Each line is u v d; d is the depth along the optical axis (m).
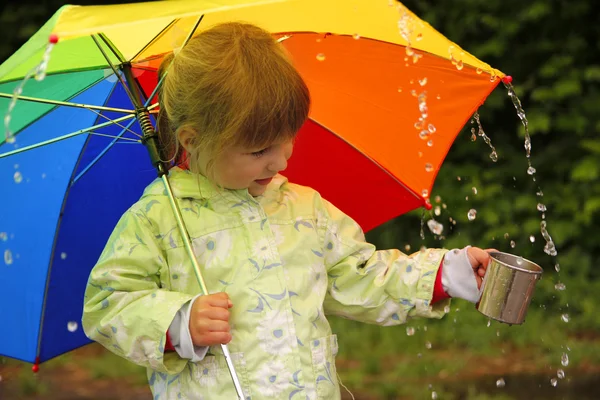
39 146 2.50
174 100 2.35
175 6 1.93
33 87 2.60
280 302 2.42
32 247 2.72
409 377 5.89
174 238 2.44
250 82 2.25
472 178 7.73
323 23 2.59
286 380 2.37
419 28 2.55
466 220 7.64
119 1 7.89
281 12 2.59
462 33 7.92
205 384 2.38
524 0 7.64
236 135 2.26
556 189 7.57
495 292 2.45
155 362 2.31
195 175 2.50
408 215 7.98
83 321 2.42
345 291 2.62
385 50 2.67
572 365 5.95
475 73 2.67
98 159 2.79
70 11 1.89
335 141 2.91
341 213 2.69
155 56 2.65
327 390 2.43
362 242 2.66
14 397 5.82
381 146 2.89
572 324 6.74
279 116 2.27
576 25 7.64
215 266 2.43
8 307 2.69
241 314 2.40
